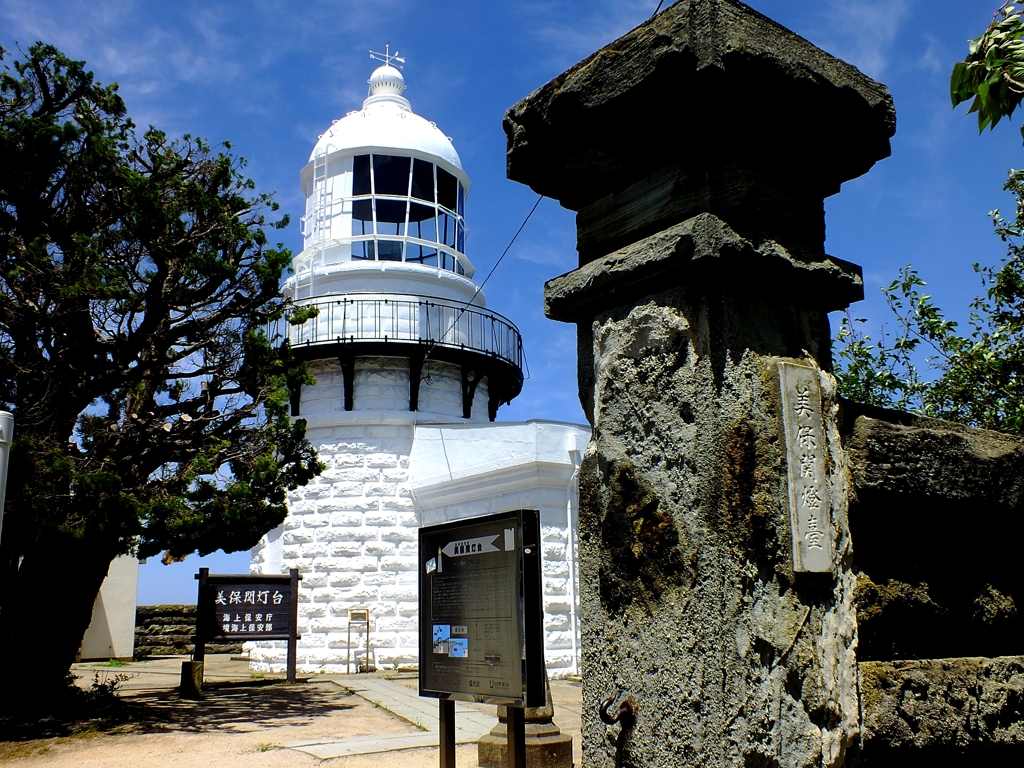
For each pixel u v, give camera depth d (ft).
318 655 53.26
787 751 8.67
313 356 57.31
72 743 28.99
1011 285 28.99
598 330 10.59
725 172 9.75
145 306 34.88
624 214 10.53
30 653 32.50
